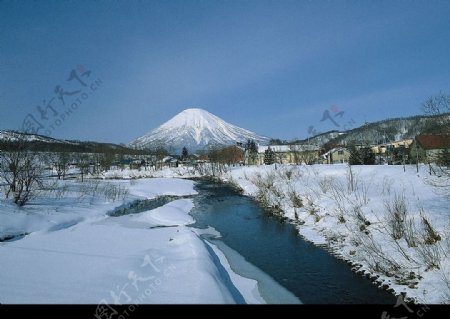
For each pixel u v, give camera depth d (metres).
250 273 13.51
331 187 25.45
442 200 17.17
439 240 12.39
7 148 21.31
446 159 21.92
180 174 82.56
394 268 12.24
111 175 74.25
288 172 38.56
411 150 40.03
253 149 96.19
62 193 28.30
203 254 13.40
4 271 10.99
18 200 21.08
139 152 113.38
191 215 26.67
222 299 9.55
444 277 10.58
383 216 16.47
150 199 36.34
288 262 14.73
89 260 12.49
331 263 14.34
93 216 22.92
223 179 62.28
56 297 9.19
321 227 19.42
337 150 62.84
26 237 16.39
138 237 17.03
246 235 19.86
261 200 32.22
